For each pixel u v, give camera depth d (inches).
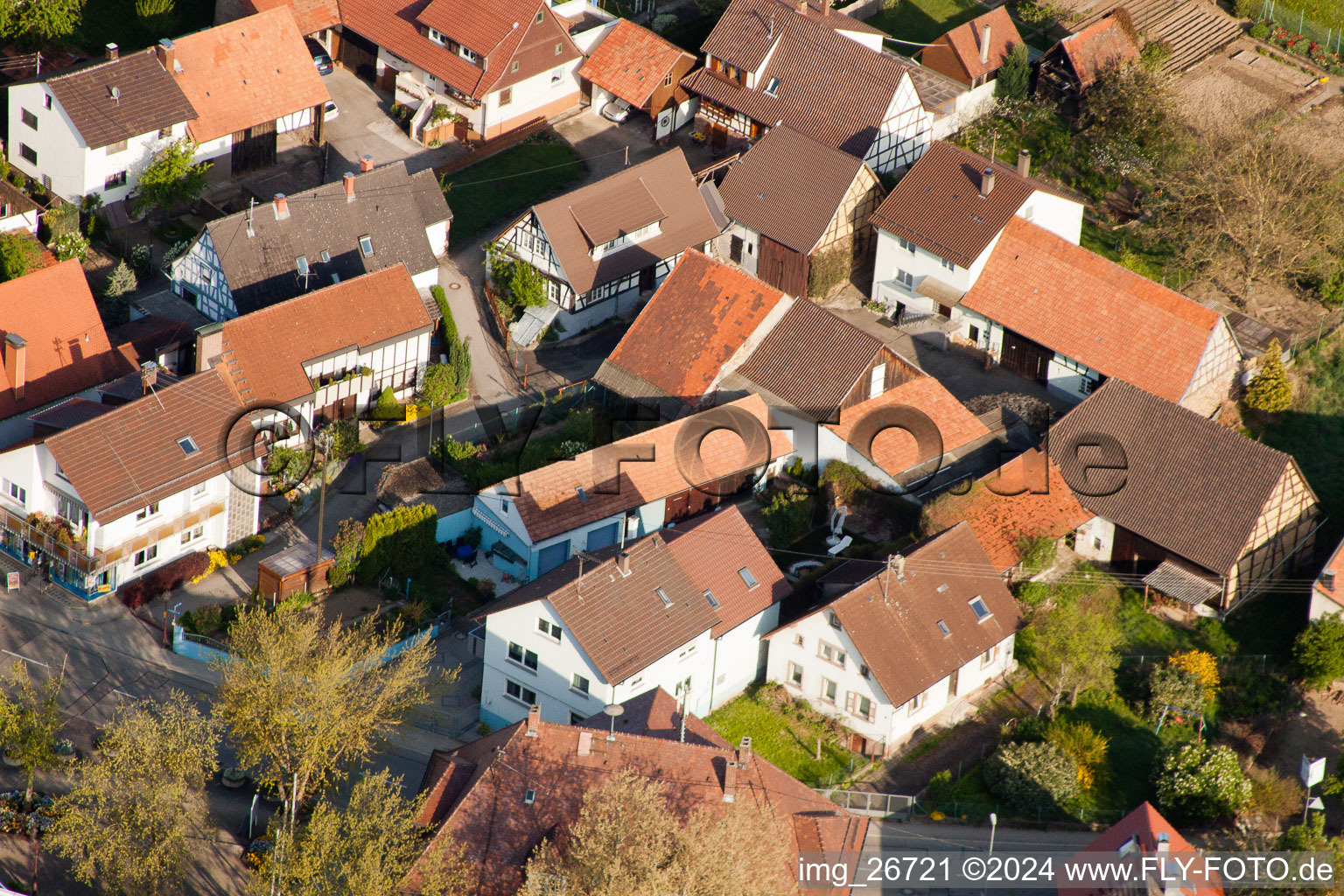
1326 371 3622.0
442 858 2324.1
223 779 2600.9
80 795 2370.8
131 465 2888.8
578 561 2827.3
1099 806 2711.6
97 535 2874.0
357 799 2326.5
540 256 3567.9
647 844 2153.1
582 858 2167.8
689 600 2758.4
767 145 3779.5
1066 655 2950.3
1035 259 3558.1
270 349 3161.9
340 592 2974.9
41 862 2456.9
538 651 2706.7
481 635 2925.7
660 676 2711.6
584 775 2421.3
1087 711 2891.2
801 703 2856.8
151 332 3299.7
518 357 3540.8
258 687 2465.6
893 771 2751.0
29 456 2883.9
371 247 3462.1
